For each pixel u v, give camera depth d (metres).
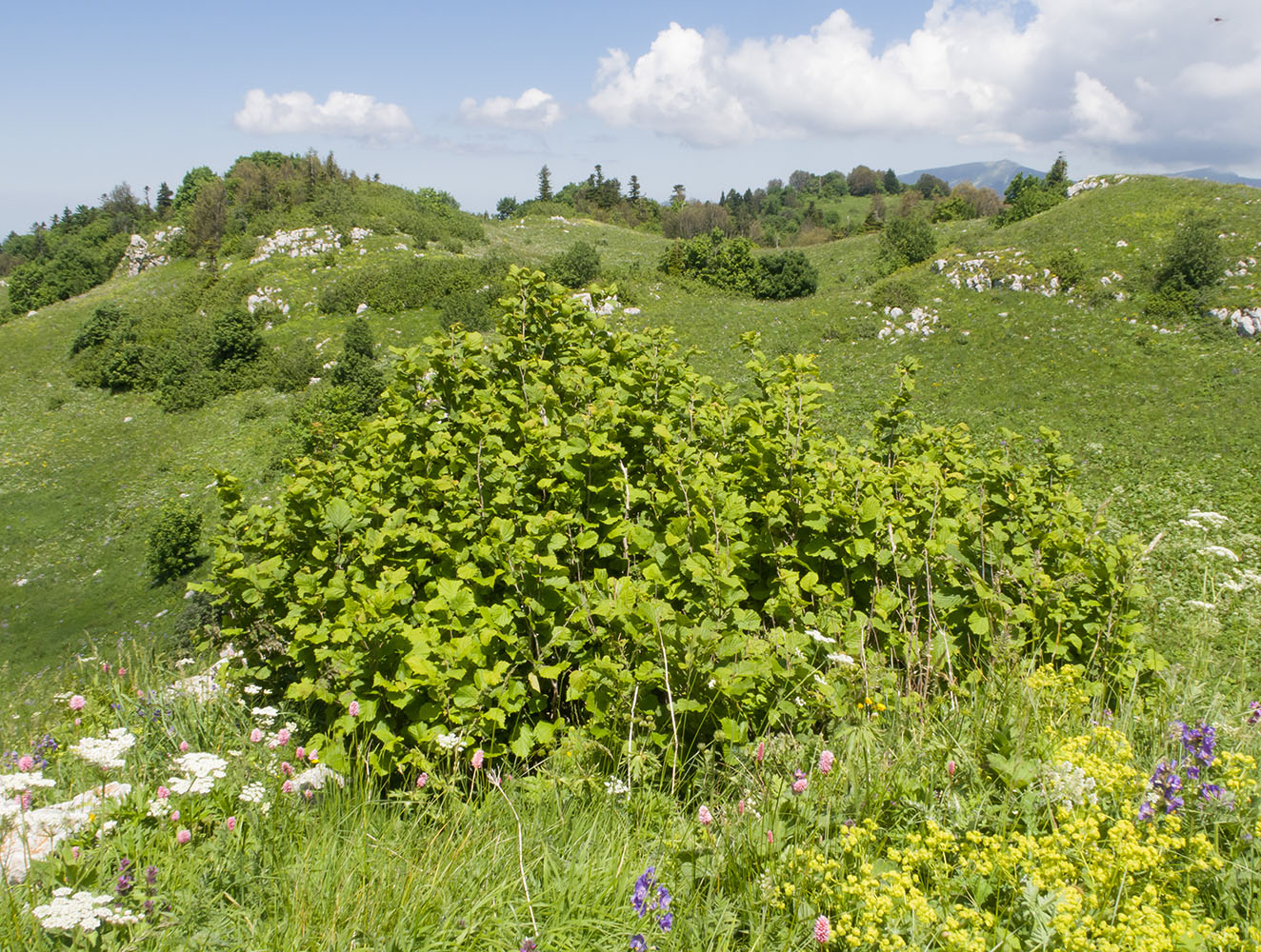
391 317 40.78
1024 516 4.92
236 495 5.34
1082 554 4.38
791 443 4.79
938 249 49.66
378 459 5.56
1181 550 11.53
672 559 3.96
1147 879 2.30
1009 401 27.58
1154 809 2.54
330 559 4.64
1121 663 3.94
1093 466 20.80
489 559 4.07
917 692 3.69
